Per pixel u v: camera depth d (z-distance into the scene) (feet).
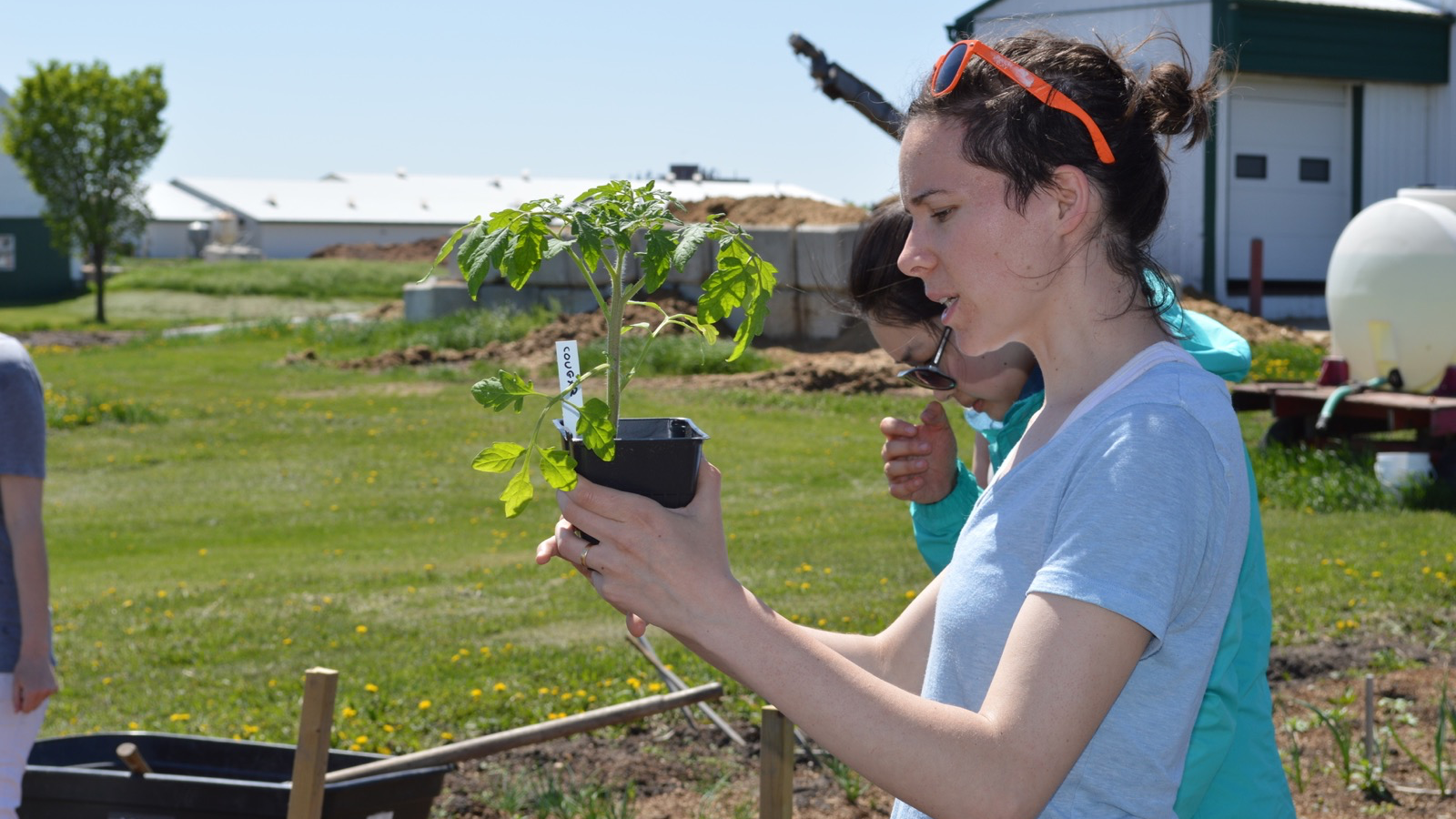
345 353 72.84
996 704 4.30
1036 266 4.71
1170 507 4.41
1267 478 34.37
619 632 22.33
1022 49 4.76
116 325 118.01
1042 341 4.93
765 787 8.34
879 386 55.16
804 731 4.42
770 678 4.42
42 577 9.86
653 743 16.25
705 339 5.19
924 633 5.97
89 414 52.24
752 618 4.51
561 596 25.72
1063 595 4.33
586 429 4.69
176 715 17.81
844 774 14.73
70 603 25.95
